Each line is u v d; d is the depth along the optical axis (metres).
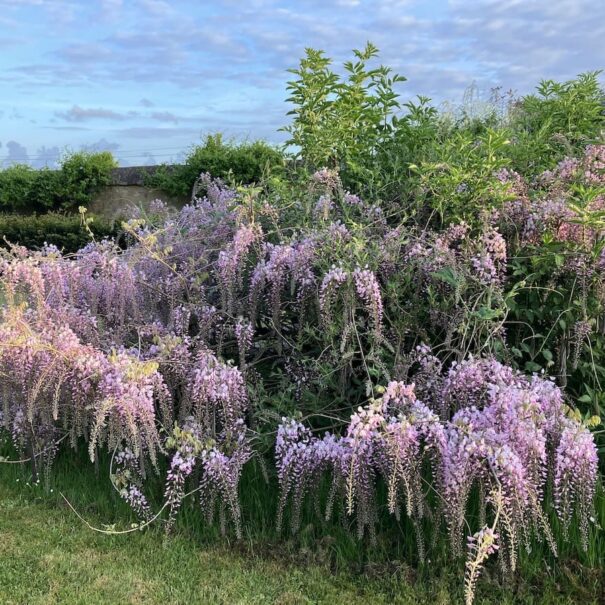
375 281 3.15
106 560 3.02
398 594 2.70
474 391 2.97
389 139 4.77
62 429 3.78
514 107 6.07
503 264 3.49
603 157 3.97
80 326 3.83
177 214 5.10
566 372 3.45
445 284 3.40
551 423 2.74
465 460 2.50
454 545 2.55
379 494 3.17
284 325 3.70
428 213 3.98
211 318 3.69
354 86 4.83
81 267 4.05
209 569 2.92
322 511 3.17
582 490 2.60
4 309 3.63
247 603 2.68
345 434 3.37
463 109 6.19
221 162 11.99
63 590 2.79
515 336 3.66
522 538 2.78
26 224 11.41
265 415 3.38
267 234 3.81
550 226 3.57
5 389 3.53
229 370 3.27
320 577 2.84
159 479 3.57
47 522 3.38
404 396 2.83
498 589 2.70
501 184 3.55
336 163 4.75
